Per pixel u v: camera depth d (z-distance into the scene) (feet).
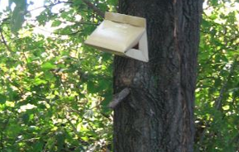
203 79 17.75
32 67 18.86
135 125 9.89
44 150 18.30
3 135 17.60
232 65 17.30
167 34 9.98
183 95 10.12
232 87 17.03
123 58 10.10
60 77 17.92
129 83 9.88
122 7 10.41
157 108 9.89
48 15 18.61
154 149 9.86
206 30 18.48
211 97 17.88
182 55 10.12
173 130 9.94
